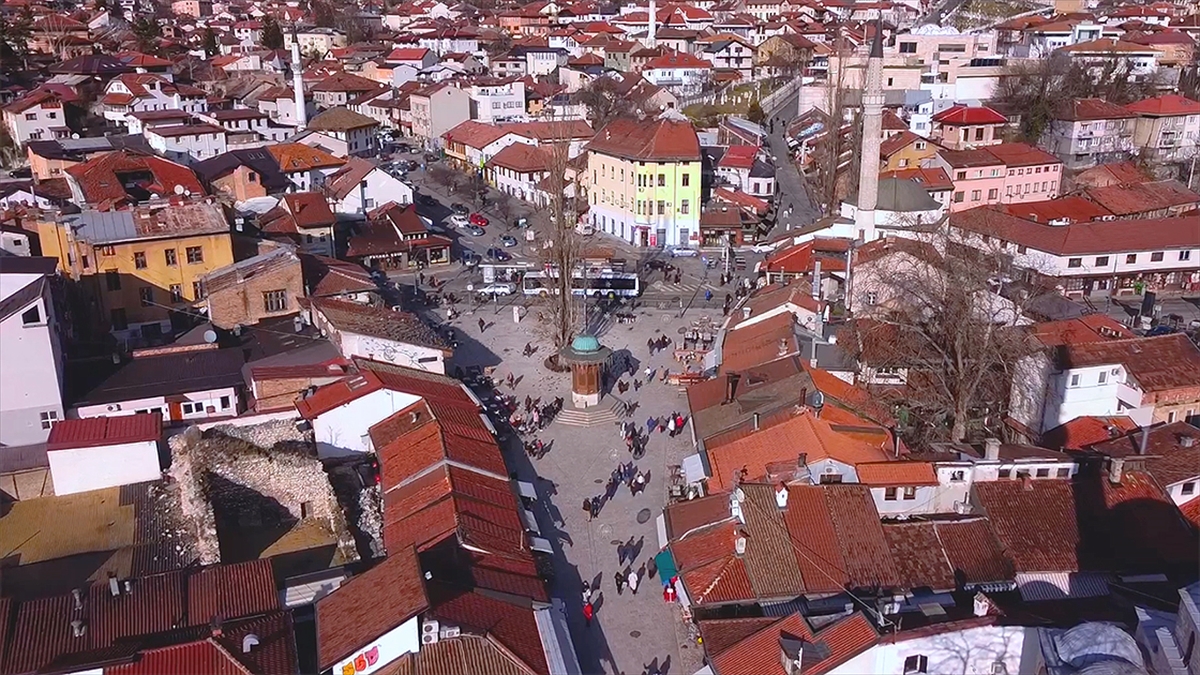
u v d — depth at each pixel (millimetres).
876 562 52375
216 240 87812
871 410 70125
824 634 44344
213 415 71062
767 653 44656
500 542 55625
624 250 134500
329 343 80812
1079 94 167000
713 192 143750
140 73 182750
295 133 165375
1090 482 57531
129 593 48344
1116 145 157625
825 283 96188
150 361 75688
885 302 85688
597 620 54219
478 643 45469
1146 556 52938
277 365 75438
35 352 65562
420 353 80062
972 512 57562
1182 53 191500
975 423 76000
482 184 166125
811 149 166125
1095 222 113000
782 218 143375
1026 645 42969
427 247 122875
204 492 60688
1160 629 34188
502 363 92812
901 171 136250
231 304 84750
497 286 113062
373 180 133875
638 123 144500
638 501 67062
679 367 91500
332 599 49375
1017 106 167625
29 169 138000
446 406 71438
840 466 59812
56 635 45375
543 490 68750
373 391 69375
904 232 101188
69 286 84875
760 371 75312
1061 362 71062
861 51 188500
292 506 64625
